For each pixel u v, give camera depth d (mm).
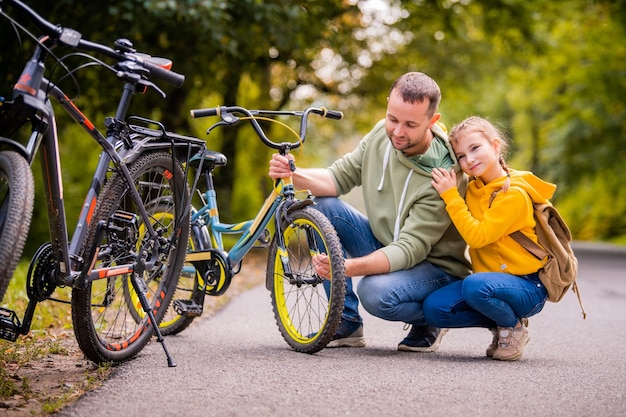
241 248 5613
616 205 41812
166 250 5008
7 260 3402
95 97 15375
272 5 14336
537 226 5254
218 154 5746
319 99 26328
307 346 5289
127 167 4719
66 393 4078
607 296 10578
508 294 5098
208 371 4613
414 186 5422
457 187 5402
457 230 5523
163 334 6074
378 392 4156
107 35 13766
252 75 16922
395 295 5289
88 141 23344
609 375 4852
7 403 3820
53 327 6414
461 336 6453
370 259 5246
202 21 13094
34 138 3775
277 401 3908
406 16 22656
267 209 5551
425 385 4363
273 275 5594
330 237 5121
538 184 5328
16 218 3463
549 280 5191
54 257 4293
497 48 24375
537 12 22922
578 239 43469
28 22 13469
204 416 3625
